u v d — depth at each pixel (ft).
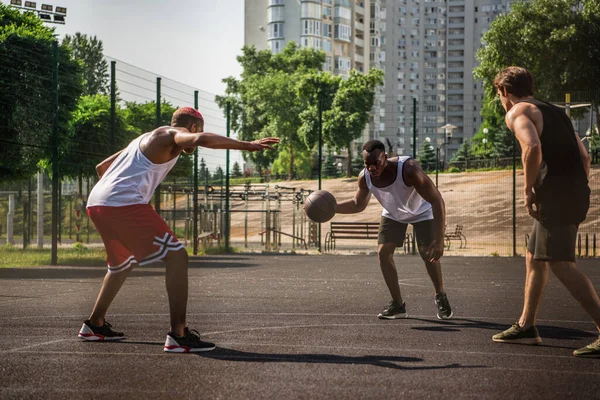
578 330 19.54
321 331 19.31
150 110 75.46
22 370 13.83
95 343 17.10
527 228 105.29
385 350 16.19
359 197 22.24
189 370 13.80
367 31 381.81
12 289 32.24
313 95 210.59
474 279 40.22
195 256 64.75
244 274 42.96
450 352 15.93
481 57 170.09
